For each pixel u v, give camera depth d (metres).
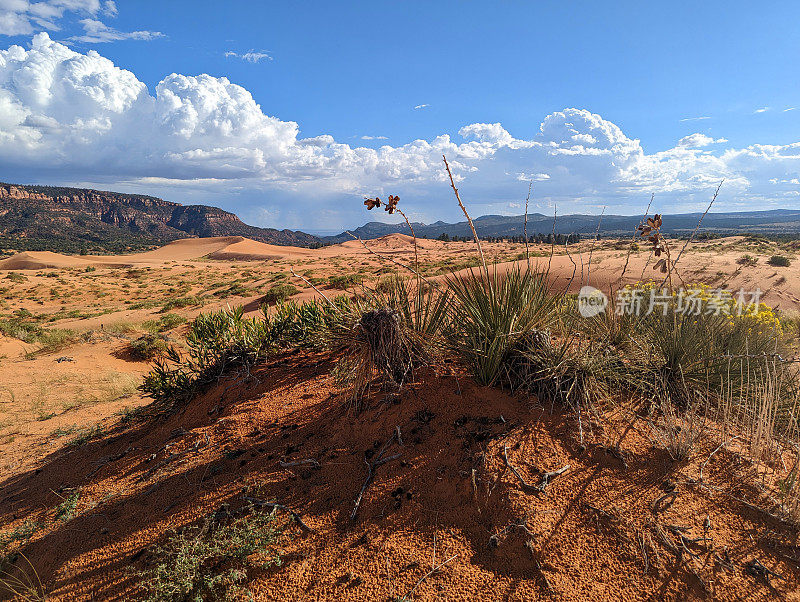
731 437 3.10
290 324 5.32
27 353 13.01
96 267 78.62
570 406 3.24
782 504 2.47
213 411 4.18
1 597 2.55
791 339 4.72
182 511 2.89
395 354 3.56
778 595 2.01
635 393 3.57
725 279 18.66
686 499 2.51
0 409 7.18
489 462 2.76
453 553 2.30
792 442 3.12
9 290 45.47
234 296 35.50
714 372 3.69
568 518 2.40
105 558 2.67
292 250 128.88
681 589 2.05
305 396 3.98
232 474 3.13
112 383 8.84
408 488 2.70
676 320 4.18
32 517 3.31
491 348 3.31
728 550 2.22
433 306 3.96
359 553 2.36
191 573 2.35
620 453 2.84
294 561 2.38
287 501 2.77
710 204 3.95
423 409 3.32
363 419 3.36
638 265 15.72
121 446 4.21
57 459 4.38
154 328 17.67
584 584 2.10
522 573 2.17
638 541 2.27
